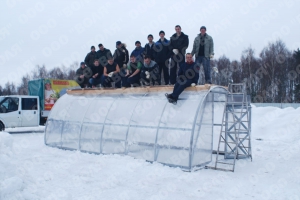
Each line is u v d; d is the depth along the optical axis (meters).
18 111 18.61
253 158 11.52
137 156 10.60
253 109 21.41
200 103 9.70
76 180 8.28
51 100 20.92
